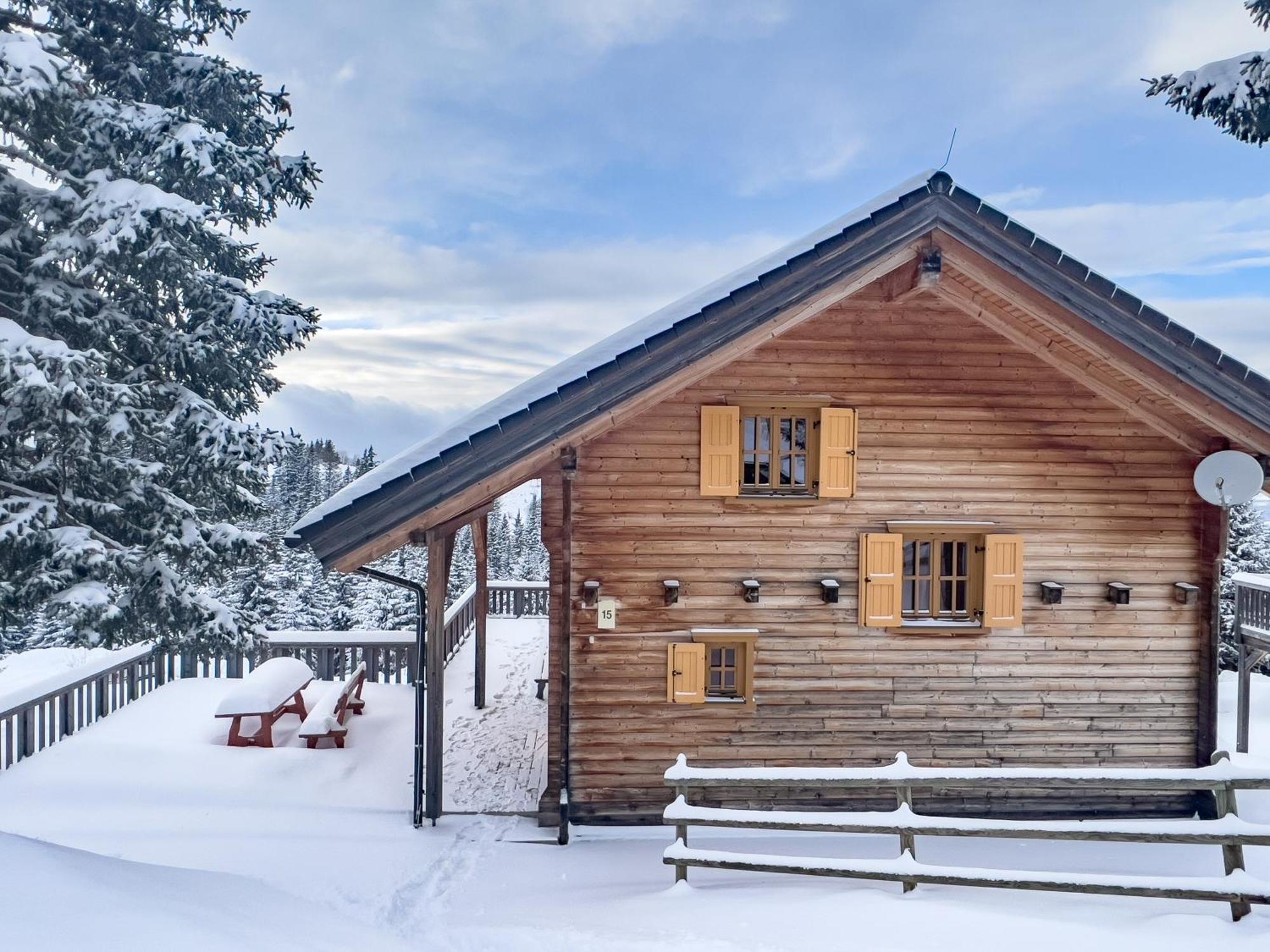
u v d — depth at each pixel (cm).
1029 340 793
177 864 653
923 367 801
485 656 1284
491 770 909
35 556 1056
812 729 799
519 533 6050
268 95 1262
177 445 1156
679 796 594
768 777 581
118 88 1162
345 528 684
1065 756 815
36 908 342
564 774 738
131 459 1127
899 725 805
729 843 726
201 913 406
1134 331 702
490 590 1816
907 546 908
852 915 504
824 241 677
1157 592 819
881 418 800
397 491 677
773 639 795
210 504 1280
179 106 1183
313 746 960
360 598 2914
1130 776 544
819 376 796
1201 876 579
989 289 724
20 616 1071
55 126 1068
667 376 699
